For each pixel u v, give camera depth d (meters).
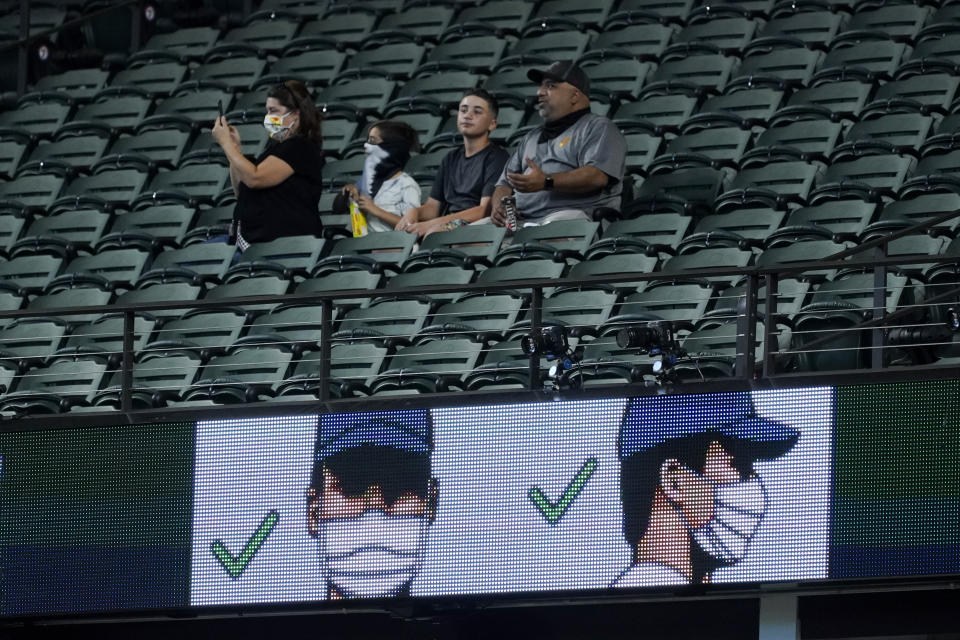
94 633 35.12
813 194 40.53
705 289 36.19
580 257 39.00
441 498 31.70
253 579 32.38
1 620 33.88
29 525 33.50
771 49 48.69
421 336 37.44
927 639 33.75
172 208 45.41
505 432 31.58
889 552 29.58
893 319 31.47
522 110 47.75
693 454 30.62
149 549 32.94
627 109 46.78
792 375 30.31
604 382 33.66
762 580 29.98
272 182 41.44
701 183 41.84
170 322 39.44
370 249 41.28
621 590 30.72
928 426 29.59
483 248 40.34
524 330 36.31
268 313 39.56
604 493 30.95
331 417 32.41
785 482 30.12
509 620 33.28
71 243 44.59
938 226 37.03
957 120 42.25
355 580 31.91
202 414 33.00
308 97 42.12
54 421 33.62
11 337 40.78
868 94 45.38
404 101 49.03
